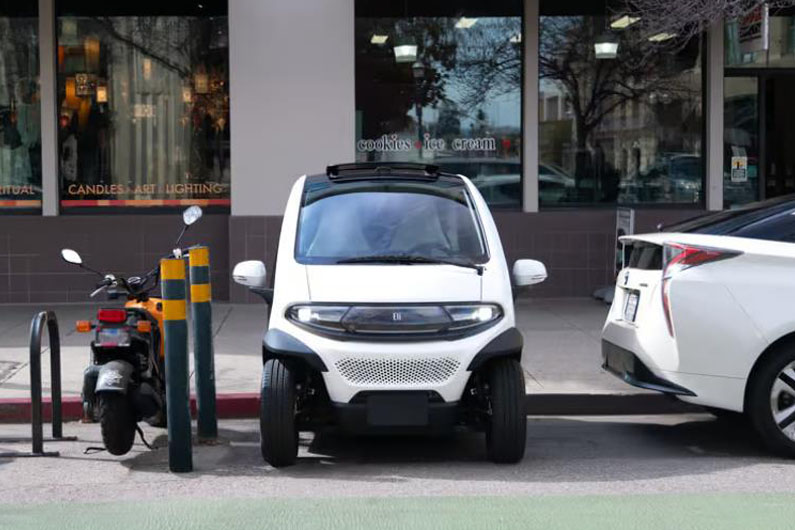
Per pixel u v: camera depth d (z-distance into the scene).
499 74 13.59
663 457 6.79
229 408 8.15
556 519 5.27
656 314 6.66
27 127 13.43
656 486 5.98
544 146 13.66
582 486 5.97
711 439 7.37
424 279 6.41
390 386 6.11
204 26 13.58
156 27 13.55
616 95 13.67
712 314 6.48
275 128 12.83
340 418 6.18
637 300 6.97
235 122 12.82
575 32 13.61
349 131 12.88
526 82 13.48
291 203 7.21
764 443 6.66
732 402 6.53
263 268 6.91
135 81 13.54
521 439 6.33
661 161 13.75
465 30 13.55
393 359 6.12
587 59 13.63
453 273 6.50
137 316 6.72
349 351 6.11
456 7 13.52
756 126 13.93
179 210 13.64
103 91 13.51
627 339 6.95
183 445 6.38
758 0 10.66
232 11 12.72
